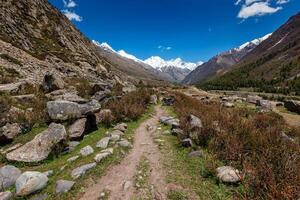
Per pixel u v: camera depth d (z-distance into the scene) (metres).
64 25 89.88
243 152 8.97
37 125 11.80
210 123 12.09
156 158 9.50
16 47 37.81
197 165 8.45
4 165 8.62
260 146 9.09
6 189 7.14
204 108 20.91
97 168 8.38
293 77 173.88
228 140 9.63
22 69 28.27
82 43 93.81
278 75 198.50
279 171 6.74
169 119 16.62
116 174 8.18
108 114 15.09
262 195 6.10
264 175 6.66
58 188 7.02
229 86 198.88
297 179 6.07
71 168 8.35
